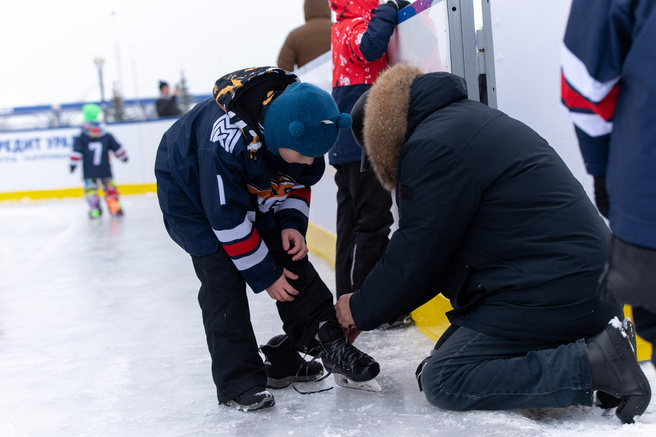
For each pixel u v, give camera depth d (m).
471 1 2.34
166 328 3.26
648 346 2.18
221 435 1.91
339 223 3.04
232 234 1.95
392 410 1.97
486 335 1.85
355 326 2.09
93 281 4.69
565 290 1.74
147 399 2.29
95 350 2.97
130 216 9.25
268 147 1.92
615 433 1.65
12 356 2.97
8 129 13.77
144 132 13.27
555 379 1.70
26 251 6.54
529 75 2.29
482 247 1.86
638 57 1.13
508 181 1.80
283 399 2.17
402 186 1.89
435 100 1.93
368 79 2.84
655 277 1.14
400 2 2.83
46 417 2.19
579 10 1.22
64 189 13.52
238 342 2.07
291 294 2.11
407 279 1.89
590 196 2.17
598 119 1.25
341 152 2.79
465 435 1.72
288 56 4.61
